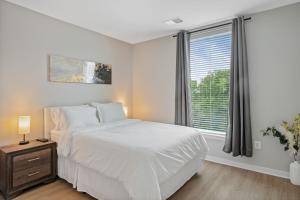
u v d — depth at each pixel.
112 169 1.79
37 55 2.67
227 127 2.93
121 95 4.10
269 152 2.66
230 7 2.56
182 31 3.42
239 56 2.74
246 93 2.71
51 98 2.85
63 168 2.42
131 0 2.35
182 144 2.14
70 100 3.10
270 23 2.62
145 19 2.95
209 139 3.20
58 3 2.41
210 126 3.30
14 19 2.42
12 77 2.42
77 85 3.21
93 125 2.81
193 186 2.31
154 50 3.96
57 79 2.90
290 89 2.49
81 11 2.66
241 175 2.63
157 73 3.91
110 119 3.23
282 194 2.12
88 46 3.38
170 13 2.74
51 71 2.82
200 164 2.67
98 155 1.96
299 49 2.42
